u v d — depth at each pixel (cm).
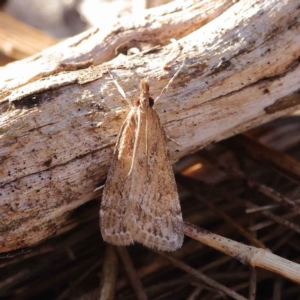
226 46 12
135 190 12
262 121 12
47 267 12
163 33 12
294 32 12
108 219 12
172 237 12
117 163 12
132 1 16
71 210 12
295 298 12
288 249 13
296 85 12
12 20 16
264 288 12
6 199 11
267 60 12
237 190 13
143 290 12
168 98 12
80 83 12
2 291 12
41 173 11
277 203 13
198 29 12
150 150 12
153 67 12
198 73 12
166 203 12
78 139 12
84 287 12
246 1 12
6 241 11
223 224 13
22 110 11
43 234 12
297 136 14
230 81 12
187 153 12
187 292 12
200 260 13
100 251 13
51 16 18
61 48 12
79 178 12
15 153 11
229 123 12
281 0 12
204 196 13
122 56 12
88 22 17
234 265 13
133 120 12
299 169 13
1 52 15
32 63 12
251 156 13
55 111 12
